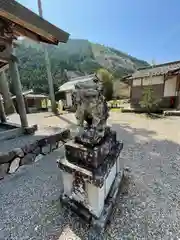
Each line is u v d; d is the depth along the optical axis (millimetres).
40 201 1964
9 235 1498
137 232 1460
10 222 1653
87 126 1674
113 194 1817
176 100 8727
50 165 2928
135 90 10227
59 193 2104
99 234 1438
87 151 1504
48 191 2162
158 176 2426
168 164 2799
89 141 1543
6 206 1899
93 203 1512
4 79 7312
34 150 3021
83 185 1553
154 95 9391
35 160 3061
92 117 1595
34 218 1695
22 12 2113
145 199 1913
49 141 3416
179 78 8484
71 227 1551
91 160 1487
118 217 1649
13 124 4305
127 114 8898
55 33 2771
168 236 1407
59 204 1884
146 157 3133
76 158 1625
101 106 1589
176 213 1677
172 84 8734
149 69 10945
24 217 1717
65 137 3992
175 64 9961
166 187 2139
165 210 1724
